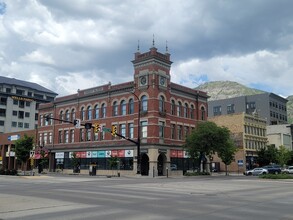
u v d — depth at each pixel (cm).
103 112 5903
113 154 5559
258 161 7794
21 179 3784
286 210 1312
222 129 5144
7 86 10912
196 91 6084
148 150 5062
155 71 5222
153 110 5112
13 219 1110
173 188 2417
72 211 1280
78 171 6091
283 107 12075
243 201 1605
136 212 1251
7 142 8225
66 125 6544
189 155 5300
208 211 1276
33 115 11362
